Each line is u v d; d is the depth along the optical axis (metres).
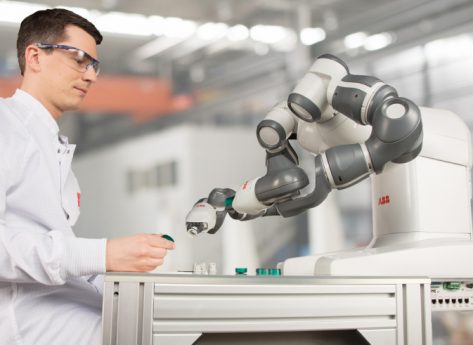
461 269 1.26
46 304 1.06
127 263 0.99
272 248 7.08
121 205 8.39
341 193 8.00
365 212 8.01
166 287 0.96
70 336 1.06
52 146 1.15
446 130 1.40
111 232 8.41
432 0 6.75
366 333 1.06
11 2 6.48
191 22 7.79
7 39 7.49
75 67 1.19
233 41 8.38
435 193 1.38
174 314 0.96
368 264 1.21
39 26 1.19
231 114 8.91
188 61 9.11
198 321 0.97
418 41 7.07
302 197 1.17
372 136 1.10
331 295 1.04
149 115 8.62
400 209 1.39
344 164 1.09
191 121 8.87
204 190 7.54
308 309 1.02
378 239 1.46
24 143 1.07
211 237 6.80
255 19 7.83
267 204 1.23
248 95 8.76
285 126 1.34
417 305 1.09
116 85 8.37
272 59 8.40
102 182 8.76
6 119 1.08
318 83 1.20
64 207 1.17
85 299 1.12
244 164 7.77
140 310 0.95
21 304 1.04
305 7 7.62
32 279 0.98
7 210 1.06
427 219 1.37
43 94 1.19
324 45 8.00
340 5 7.59
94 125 9.49
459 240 1.32
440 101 7.01
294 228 7.27
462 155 1.42
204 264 1.25
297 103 1.20
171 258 7.04
